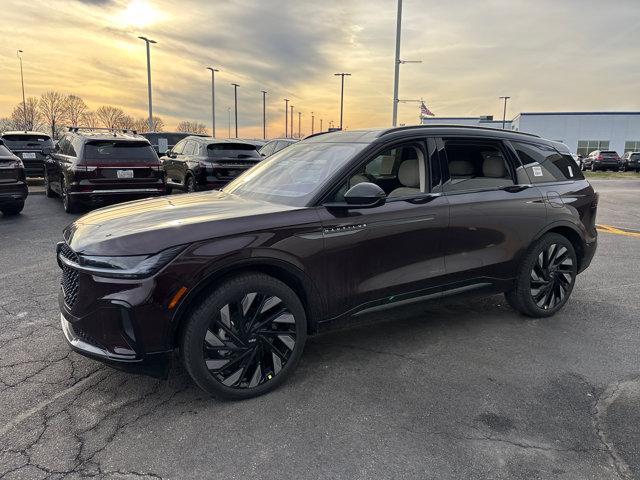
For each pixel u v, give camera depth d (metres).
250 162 11.67
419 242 3.59
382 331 4.16
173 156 12.91
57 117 57.56
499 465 2.46
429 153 3.78
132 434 2.69
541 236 4.32
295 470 2.42
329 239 3.20
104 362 2.79
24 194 9.32
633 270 6.18
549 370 3.48
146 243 2.75
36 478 2.34
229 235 2.89
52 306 4.62
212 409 2.94
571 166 4.76
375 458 2.51
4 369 3.39
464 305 4.83
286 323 3.13
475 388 3.22
